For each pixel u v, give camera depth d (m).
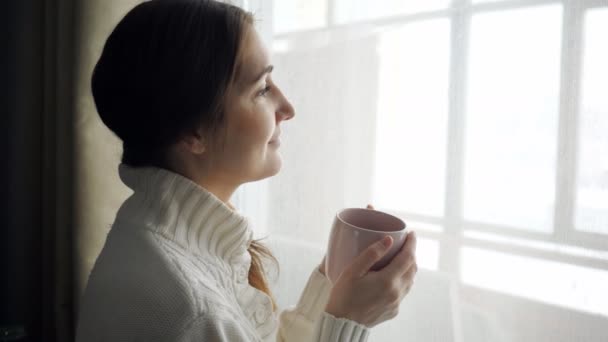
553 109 0.70
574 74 0.68
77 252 1.20
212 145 0.52
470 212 0.78
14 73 1.32
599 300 0.68
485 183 0.77
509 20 0.73
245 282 0.57
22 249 1.36
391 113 0.85
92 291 0.46
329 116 0.93
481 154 0.77
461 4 0.77
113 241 0.49
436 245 0.82
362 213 0.56
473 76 0.76
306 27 0.95
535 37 0.71
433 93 0.81
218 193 0.57
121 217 0.52
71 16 1.16
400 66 0.84
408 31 0.83
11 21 1.30
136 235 0.47
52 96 1.24
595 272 0.68
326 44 0.92
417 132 0.83
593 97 0.67
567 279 0.71
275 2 0.98
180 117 0.48
